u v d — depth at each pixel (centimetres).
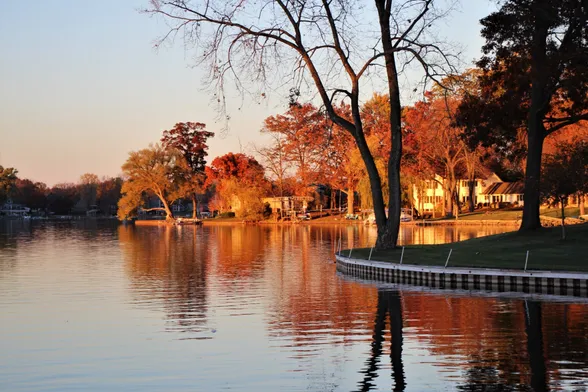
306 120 10981
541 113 4462
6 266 4538
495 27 4353
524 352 1883
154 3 3494
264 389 1605
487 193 13338
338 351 1947
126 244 7044
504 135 5050
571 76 4216
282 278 3691
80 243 7300
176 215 18475
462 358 1836
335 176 11731
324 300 2862
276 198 13075
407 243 6419
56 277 3841
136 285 3453
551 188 4097
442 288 3159
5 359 1903
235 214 14062
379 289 3159
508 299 2778
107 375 1734
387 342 2044
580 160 4278
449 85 4350
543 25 4081
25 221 18312
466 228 9150
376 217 4100
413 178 10700
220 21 3572
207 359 1878
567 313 2433
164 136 14850
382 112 10956
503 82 4603
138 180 13750
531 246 3884
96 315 2572
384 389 1589
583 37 4097
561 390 1550
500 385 1595
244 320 2438
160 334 2209
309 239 7450
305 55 3809
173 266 4475
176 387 1627
